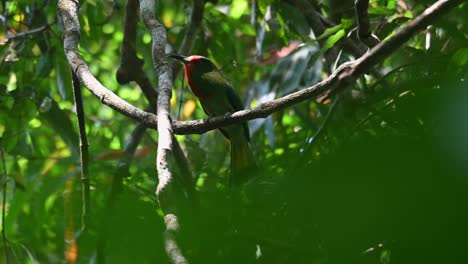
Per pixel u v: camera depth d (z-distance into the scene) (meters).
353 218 2.36
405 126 3.03
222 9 15.79
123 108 7.39
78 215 9.74
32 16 13.21
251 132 12.70
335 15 11.93
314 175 2.50
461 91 2.40
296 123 13.93
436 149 2.26
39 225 12.28
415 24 5.36
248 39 16.02
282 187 2.73
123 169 11.84
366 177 2.36
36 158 12.70
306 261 3.11
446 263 2.19
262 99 12.73
